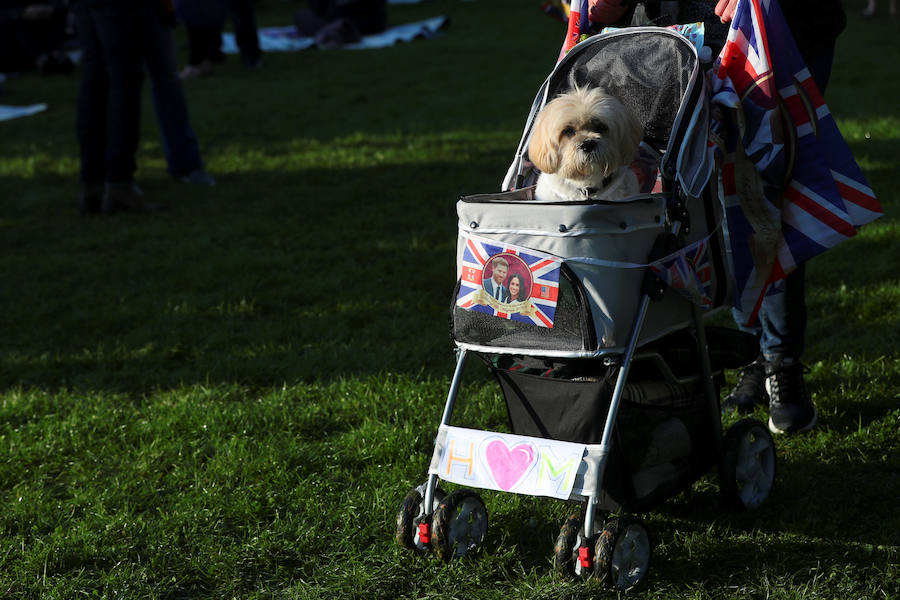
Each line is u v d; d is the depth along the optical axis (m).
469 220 2.85
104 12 7.47
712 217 3.06
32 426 4.13
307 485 3.55
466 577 2.89
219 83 14.77
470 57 15.81
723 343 3.18
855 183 3.12
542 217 2.70
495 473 2.86
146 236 7.27
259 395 4.50
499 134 10.11
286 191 8.43
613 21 3.57
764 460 3.31
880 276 5.38
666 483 2.99
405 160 9.26
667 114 3.22
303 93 13.53
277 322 5.39
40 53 16.27
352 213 7.64
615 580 2.74
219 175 9.20
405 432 3.88
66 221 7.84
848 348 4.46
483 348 2.88
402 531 2.97
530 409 2.97
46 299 6.00
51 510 3.47
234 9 15.77
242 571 3.05
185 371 4.77
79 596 2.94
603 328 2.70
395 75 14.59
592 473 2.71
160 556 3.13
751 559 2.95
